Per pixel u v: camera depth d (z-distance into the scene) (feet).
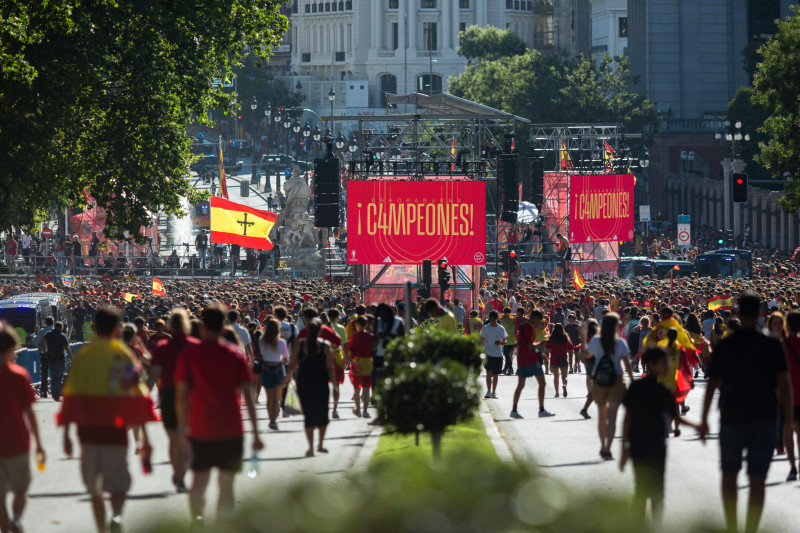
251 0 459.32
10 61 345.92
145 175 447.42
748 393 130.82
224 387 125.49
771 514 148.77
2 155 384.88
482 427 233.35
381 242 527.81
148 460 138.00
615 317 199.52
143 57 416.26
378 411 179.52
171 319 166.30
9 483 130.72
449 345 211.61
